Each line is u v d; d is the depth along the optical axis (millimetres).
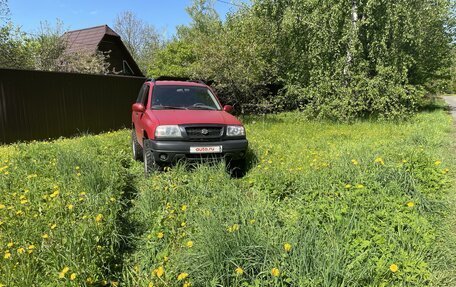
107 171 4945
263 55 15133
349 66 12672
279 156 6578
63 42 18234
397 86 12422
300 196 4359
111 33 23453
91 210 3611
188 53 22812
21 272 2641
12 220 3459
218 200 4227
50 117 10320
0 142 9070
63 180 4637
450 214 3963
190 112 6012
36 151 6594
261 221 3412
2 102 9070
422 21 14195
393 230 3332
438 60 19516
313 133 10133
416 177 4762
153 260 3215
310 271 2619
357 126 11656
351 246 3064
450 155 6789
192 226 3547
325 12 12609
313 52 13031
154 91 6695
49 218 3521
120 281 2969
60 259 2789
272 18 14648
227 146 5543
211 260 2770
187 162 5379
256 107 15555
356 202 3816
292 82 14594
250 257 2766
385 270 2779
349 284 2588
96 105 11836
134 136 7352
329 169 5000
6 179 4711
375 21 12203
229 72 13070
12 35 14711
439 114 16312
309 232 3066
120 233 3512
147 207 4121
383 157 5461
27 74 9633
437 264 3000
